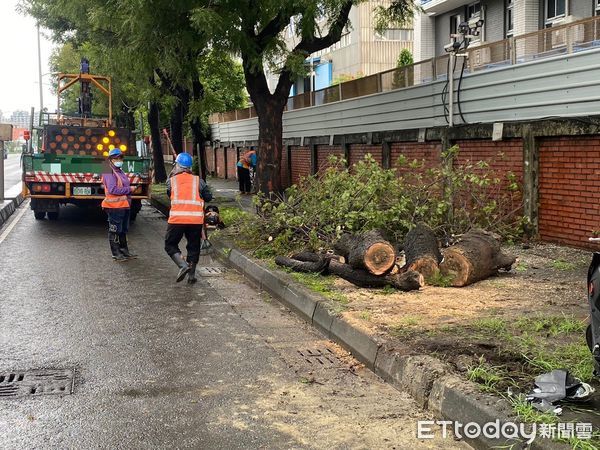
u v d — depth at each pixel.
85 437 4.51
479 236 8.56
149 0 11.80
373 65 40.16
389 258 7.96
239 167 24.91
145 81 19.62
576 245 10.54
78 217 19.11
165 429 4.65
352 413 4.93
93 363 6.11
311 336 7.04
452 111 13.49
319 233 10.23
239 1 12.48
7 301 8.60
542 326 6.22
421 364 5.27
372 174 10.34
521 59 11.55
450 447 4.34
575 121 10.16
